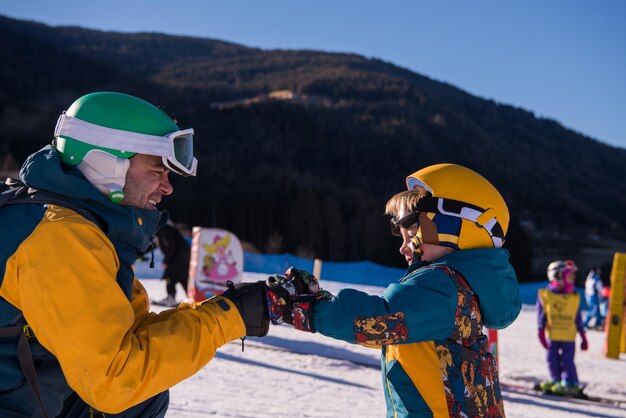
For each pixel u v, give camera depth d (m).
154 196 2.12
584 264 108.38
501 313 2.43
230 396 5.82
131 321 1.83
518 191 166.88
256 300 2.12
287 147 151.75
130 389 1.78
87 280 1.76
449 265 2.39
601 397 8.44
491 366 2.39
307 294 2.25
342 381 7.22
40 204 1.88
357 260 79.12
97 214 1.93
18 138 113.81
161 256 21.97
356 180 142.00
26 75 170.62
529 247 77.56
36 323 1.76
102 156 1.97
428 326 2.26
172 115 2.20
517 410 6.94
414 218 2.48
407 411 2.31
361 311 2.22
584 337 8.41
